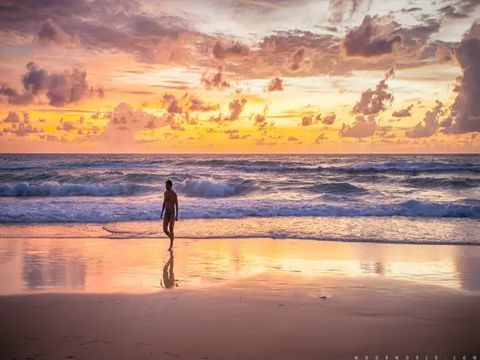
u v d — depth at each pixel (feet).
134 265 31.42
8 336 17.47
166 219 39.17
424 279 27.53
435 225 50.14
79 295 23.70
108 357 15.33
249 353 15.75
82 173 121.29
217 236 43.68
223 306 21.63
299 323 19.04
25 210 57.72
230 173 128.77
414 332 18.02
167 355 15.52
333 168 136.56
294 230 46.78
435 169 128.16
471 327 18.66
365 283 26.43
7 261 32.63
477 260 33.40
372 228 47.98
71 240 41.42
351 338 17.31
